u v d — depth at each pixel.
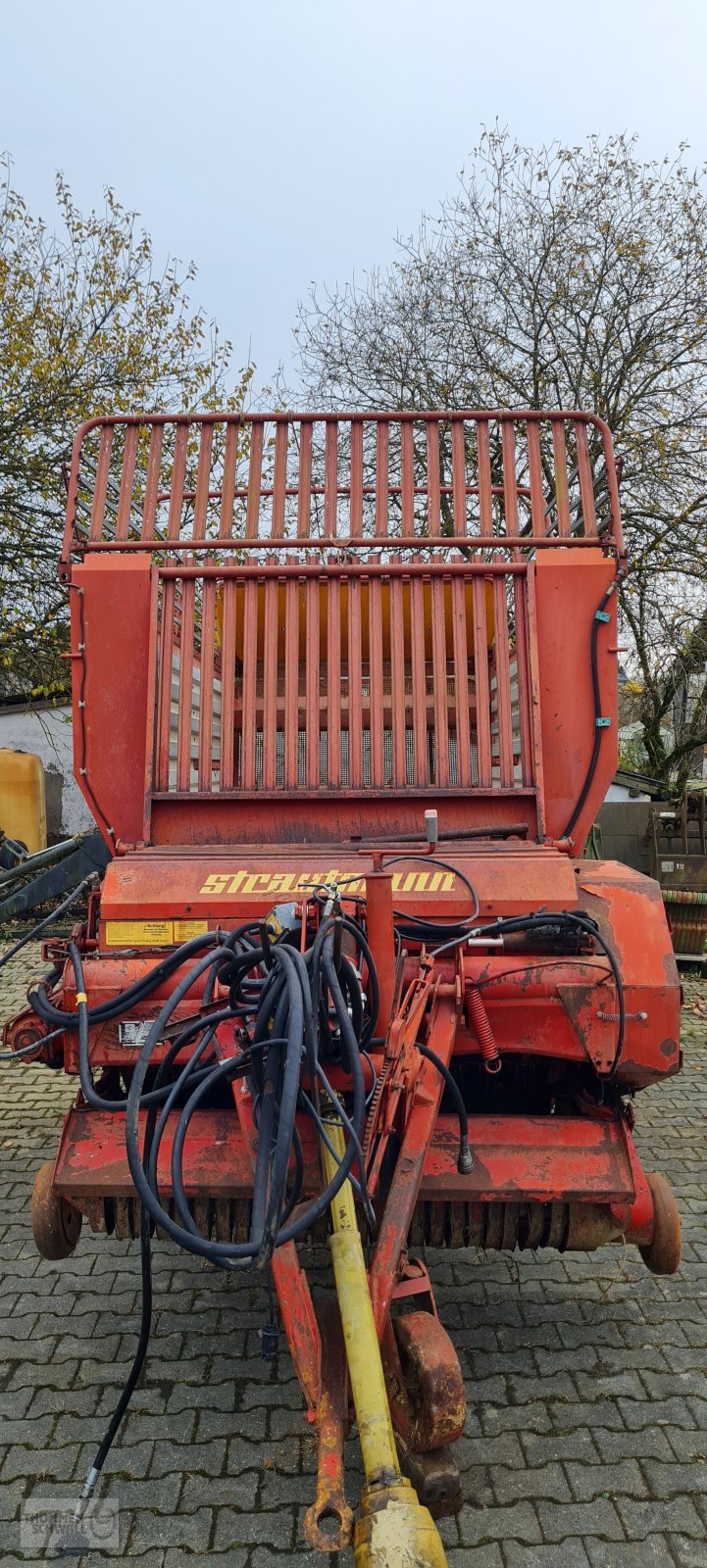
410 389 13.46
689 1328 3.41
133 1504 2.60
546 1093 3.56
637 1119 5.44
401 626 3.70
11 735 15.27
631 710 14.42
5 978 8.59
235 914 2.97
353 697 3.70
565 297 12.36
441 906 3.02
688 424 12.14
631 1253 3.96
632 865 11.19
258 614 3.86
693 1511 2.56
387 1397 2.18
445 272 13.26
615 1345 3.31
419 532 6.84
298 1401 3.02
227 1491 2.64
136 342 12.77
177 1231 1.94
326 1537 1.89
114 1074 3.51
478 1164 2.80
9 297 12.48
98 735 3.68
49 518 12.56
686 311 12.20
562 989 2.83
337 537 3.85
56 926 10.65
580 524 4.12
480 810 3.66
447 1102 3.26
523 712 3.64
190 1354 3.27
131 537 4.28
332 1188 2.08
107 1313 3.53
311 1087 2.40
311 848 3.41
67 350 12.59
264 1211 1.95
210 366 13.23
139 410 12.85
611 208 12.34
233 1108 3.17
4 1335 3.38
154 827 3.64
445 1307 3.55
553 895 3.03
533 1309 3.54
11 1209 4.36
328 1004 2.46
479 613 3.70
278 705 3.82
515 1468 2.71
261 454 3.96
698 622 12.26
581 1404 2.99
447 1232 3.07
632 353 12.23
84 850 6.77
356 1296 2.13
